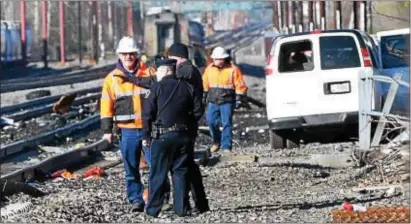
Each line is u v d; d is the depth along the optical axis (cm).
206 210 3938
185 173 3844
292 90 6550
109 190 5031
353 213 3647
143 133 3816
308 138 7125
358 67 6462
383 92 6231
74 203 4312
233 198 4525
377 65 6619
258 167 5719
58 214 3941
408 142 5066
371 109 5725
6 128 10400
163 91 3788
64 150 7925
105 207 4178
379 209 3725
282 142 6919
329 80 6481
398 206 3825
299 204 4125
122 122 3975
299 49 6612
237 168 5731
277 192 4722
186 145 3816
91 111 12862
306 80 6519
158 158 3819
